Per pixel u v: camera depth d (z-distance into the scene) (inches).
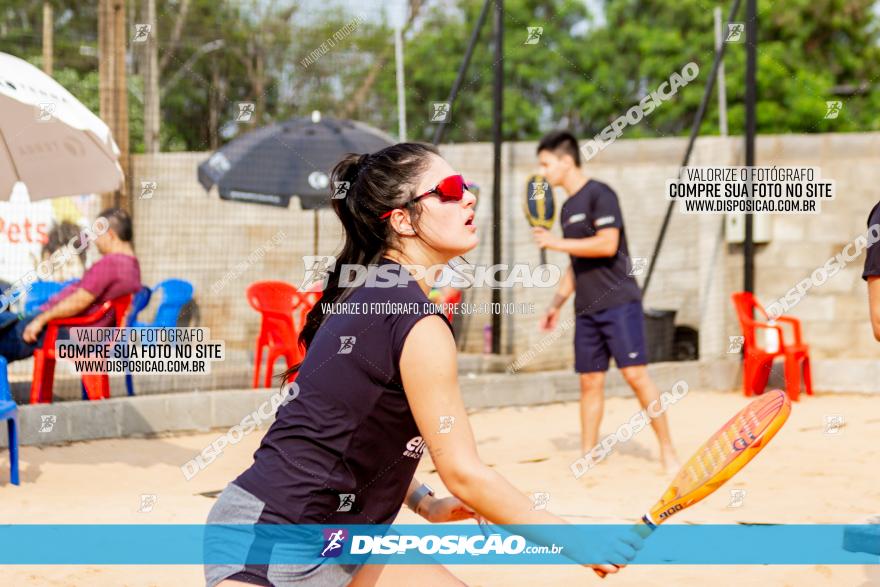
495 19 413.7
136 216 430.6
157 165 435.5
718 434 82.3
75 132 306.2
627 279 245.9
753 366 392.8
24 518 201.6
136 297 344.8
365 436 83.7
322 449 83.6
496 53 415.5
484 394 366.6
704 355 438.9
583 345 249.6
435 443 82.1
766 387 405.7
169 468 260.8
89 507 212.7
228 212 440.8
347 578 87.8
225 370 365.1
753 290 423.2
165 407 311.3
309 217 448.1
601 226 240.5
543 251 453.1
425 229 89.7
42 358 301.4
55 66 571.5
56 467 256.7
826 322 431.8
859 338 429.7
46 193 313.7
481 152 461.1
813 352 432.1
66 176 313.6
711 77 429.1
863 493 226.1
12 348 309.4
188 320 433.1
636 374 245.3
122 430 302.0
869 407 367.9
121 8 415.8
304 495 83.4
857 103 740.0
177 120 510.6
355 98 489.4
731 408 365.7
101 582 158.7
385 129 493.7
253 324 439.5
